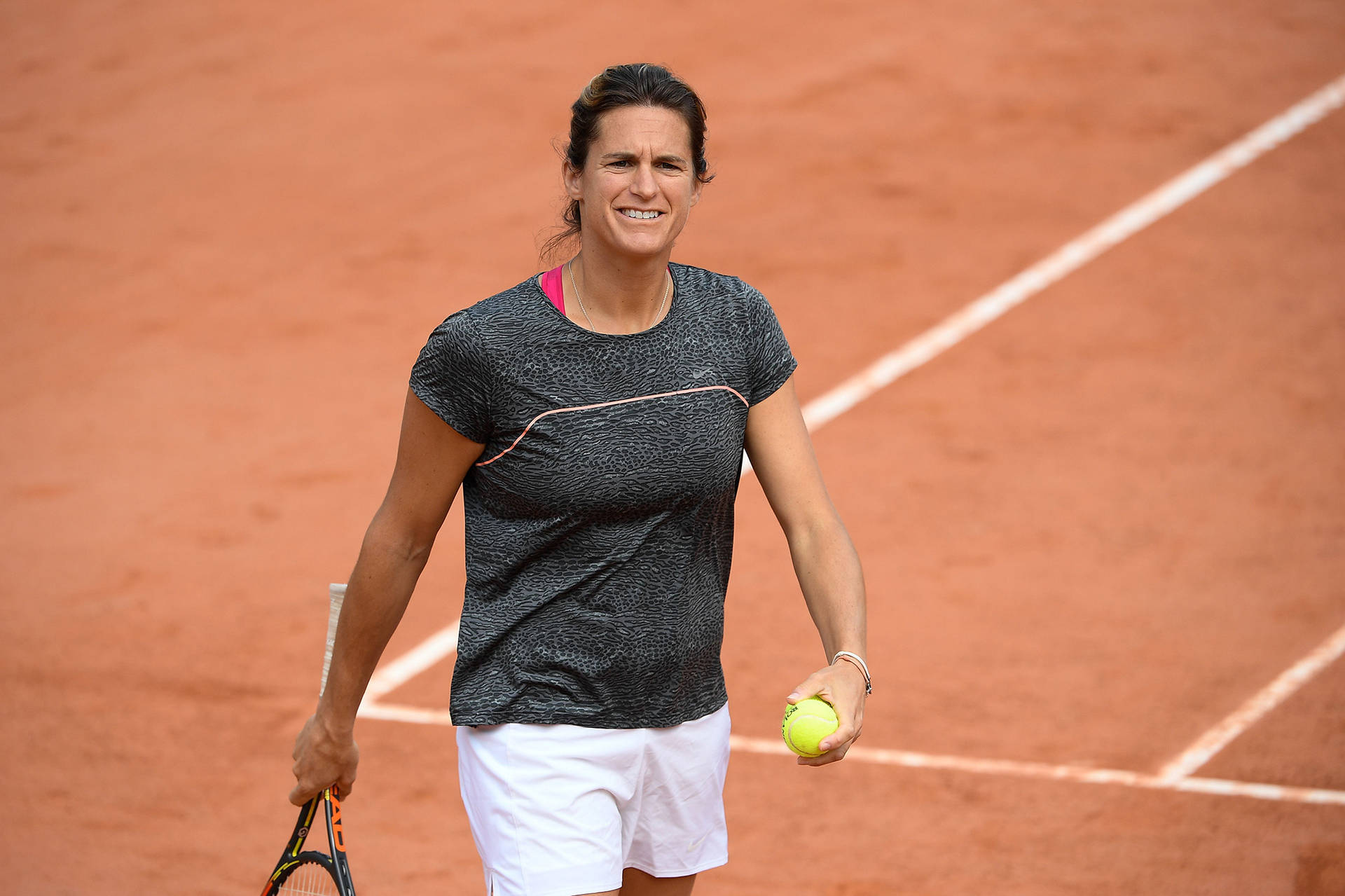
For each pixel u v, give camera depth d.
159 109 56.75
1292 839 18.03
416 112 54.75
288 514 30.95
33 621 26.20
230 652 24.84
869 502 30.12
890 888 17.17
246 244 46.53
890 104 51.69
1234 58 52.44
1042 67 53.12
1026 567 27.00
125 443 34.91
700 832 10.70
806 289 40.84
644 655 9.77
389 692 23.11
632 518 9.58
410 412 9.67
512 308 9.53
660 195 9.34
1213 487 29.94
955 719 21.53
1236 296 38.69
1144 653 23.48
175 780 20.44
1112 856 17.78
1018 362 36.28
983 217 44.16
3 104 58.19
